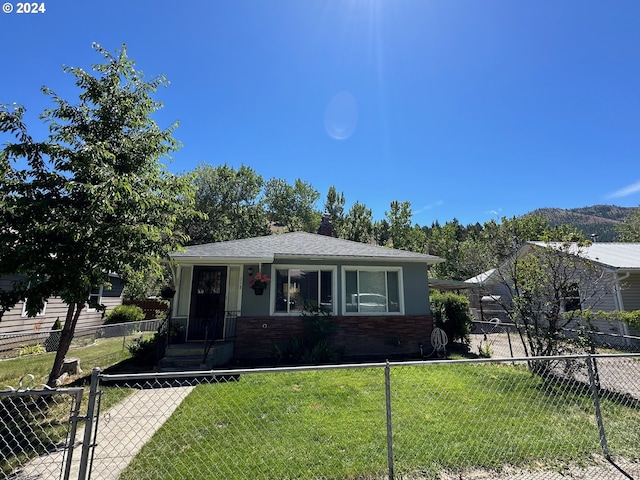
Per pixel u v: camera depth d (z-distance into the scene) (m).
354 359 10.19
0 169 5.39
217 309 10.53
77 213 5.64
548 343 7.31
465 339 12.20
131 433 4.42
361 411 5.09
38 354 10.82
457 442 4.03
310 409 5.20
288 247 11.71
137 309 17.83
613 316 8.62
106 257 5.76
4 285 10.42
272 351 9.86
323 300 11.02
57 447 4.04
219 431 4.39
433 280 18.02
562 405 5.39
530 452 3.81
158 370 8.26
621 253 14.64
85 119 6.50
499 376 7.23
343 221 41.06
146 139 6.74
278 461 3.60
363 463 3.55
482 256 11.23
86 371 8.28
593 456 3.77
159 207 6.66
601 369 7.82
